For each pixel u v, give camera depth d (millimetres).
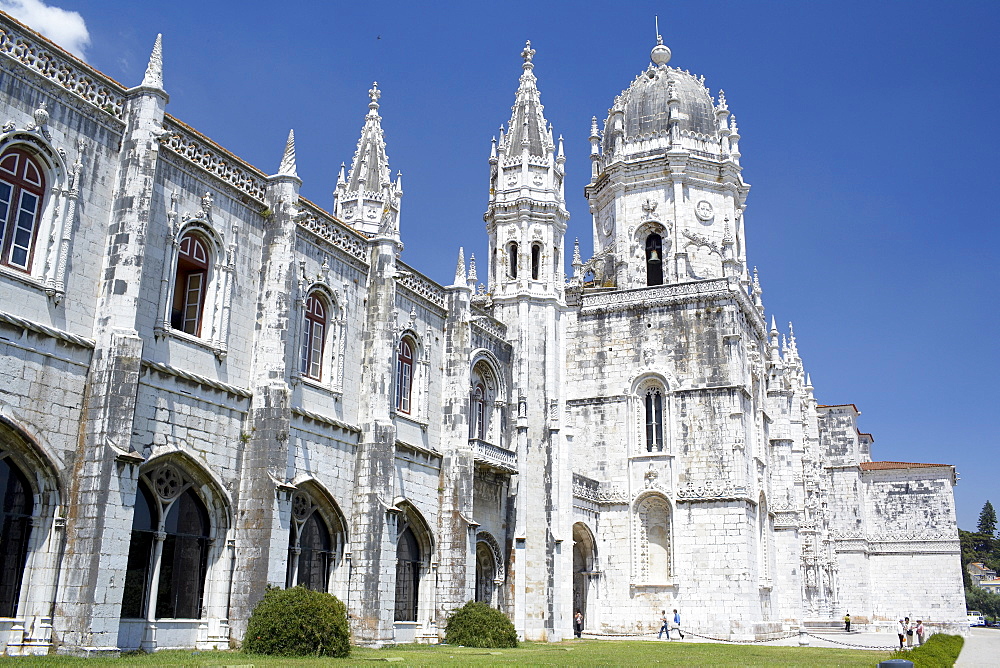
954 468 91688
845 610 88062
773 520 64062
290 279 29969
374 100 55406
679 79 66562
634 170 63688
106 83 24875
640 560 54594
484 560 42594
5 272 21484
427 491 37812
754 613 52844
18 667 17750
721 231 62312
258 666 20891
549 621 44594
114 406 22656
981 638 75938
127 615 23938
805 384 85500
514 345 46906
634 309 58469
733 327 55656
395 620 35250
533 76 52531
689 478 54375
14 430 21094
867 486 94188
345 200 53188
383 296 34906
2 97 22125
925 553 90188
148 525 24938
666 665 27078
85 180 23953
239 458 27953
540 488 45469
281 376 28828
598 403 58062
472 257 50000
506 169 50219
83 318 23391
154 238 25828
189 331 27688
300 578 30562
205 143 28016
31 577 21516
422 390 38594
